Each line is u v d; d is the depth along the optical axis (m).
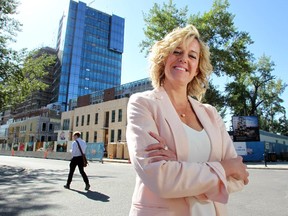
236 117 32.41
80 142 8.88
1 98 23.30
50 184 9.84
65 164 22.48
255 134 31.73
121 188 8.84
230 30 32.16
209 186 1.18
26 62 23.56
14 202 6.59
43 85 25.11
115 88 52.84
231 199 7.11
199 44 1.82
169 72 1.68
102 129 45.75
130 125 1.42
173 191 1.16
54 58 25.06
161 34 32.25
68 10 111.94
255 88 46.72
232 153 1.63
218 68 32.50
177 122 1.45
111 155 36.72
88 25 116.88
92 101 57.16
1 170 15.69
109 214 5.42
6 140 87.69
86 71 110.62
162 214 1.24
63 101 101.12
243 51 32.62
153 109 1.45
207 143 1.50
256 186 9.67
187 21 32.72
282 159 40.22
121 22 126.75
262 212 5.62
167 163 1.20
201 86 2.02
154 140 1.33
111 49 120.00
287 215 5.37
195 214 1.26
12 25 21.97
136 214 1.29
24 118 94.81
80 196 7.39
